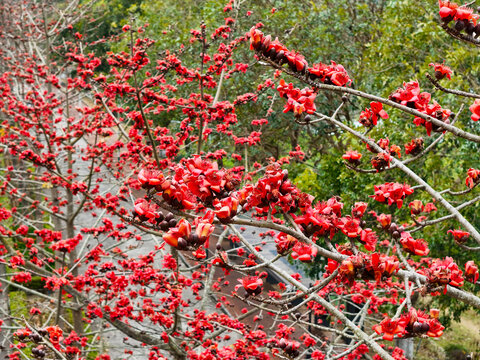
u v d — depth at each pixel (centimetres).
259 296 226
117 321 656
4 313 698
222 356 459
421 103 245
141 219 192
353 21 1232
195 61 1110
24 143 723
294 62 220
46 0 1229
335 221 208
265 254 1309
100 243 705
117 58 532
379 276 189
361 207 215
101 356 630
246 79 1073
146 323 951
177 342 675
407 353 742
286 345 241
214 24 1126
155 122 1260
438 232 727
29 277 654
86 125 862
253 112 1107
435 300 854
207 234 177
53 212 843
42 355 294
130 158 679
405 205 791
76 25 2008
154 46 1284
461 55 770
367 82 1034
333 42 1165
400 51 915
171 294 618
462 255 790
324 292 566
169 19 1434
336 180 1005
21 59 1255
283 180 201
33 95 859
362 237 209
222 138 854
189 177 185
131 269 655
